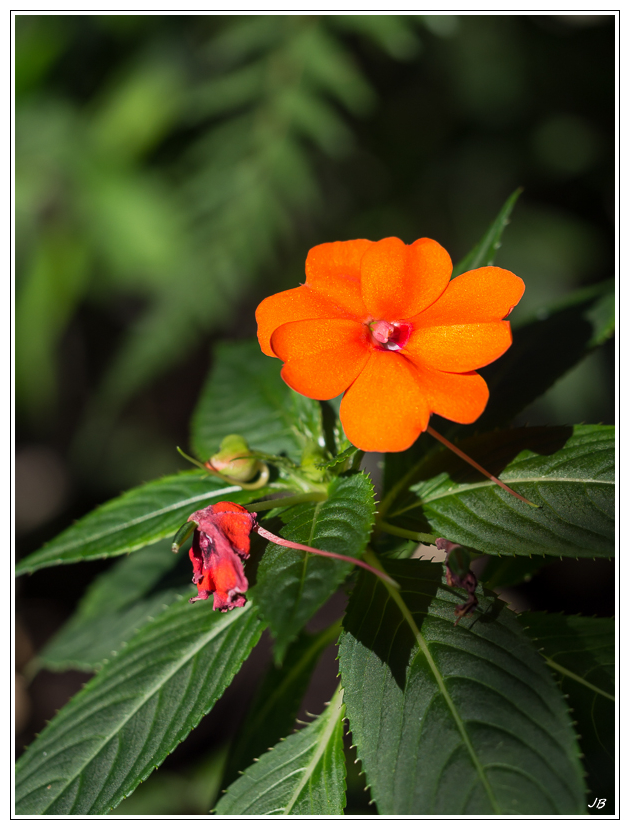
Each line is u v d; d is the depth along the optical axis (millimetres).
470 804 385
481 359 405
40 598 909
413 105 805
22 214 760
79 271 779
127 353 797
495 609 407
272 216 711
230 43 708
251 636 427
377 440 399
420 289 417
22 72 721
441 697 398
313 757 426
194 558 405
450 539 423
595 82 778
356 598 416
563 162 800
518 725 392
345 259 428
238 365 505
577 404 747
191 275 723
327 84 695
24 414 879
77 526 446
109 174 757
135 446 953
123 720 423
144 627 440
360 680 406
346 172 818
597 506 416
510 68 774
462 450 436
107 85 776
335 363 408
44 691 808
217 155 723
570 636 435
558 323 481
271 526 413
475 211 797
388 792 391
